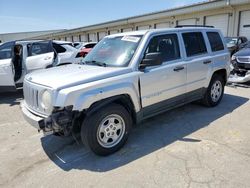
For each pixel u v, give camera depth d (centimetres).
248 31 1548
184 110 518
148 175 289
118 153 348
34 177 299
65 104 293
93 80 322
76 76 328
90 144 325
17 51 697
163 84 400
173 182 273
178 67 421
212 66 499
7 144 397
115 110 339
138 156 336
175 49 431
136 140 387
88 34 3456
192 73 453
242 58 724
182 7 1861
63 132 321
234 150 337
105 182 281
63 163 330
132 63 364
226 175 280
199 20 1853
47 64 736
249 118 460
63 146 380
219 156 323
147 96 379
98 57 418
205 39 498
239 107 530
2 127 476
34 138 417
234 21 1608
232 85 744
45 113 318
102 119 328
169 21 2105
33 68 705
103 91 319
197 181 272
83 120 323
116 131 350
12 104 648
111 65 379
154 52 390
